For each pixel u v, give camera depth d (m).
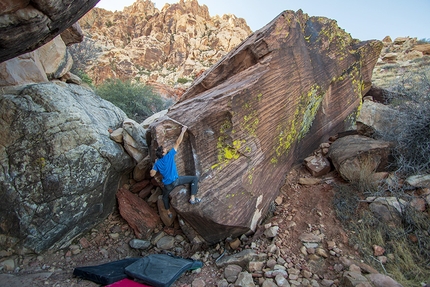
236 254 4.04
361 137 5.71
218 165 4.20
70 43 7.00
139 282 3.36
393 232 3.91
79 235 4.55
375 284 3.07
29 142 4.08
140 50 43.47
